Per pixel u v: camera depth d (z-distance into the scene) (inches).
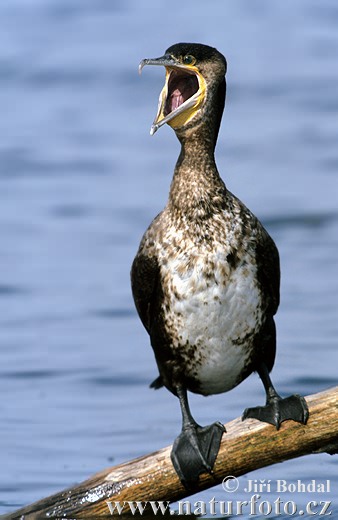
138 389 546.3
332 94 1059.3
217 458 367.2
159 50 1197.7
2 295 685.3
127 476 374.6
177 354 385.4
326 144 935.0
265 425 363.9
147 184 874.8
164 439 487.5
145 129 1006.4
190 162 382.6
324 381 541.0
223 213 376.5
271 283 383.9
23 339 615.5
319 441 363.3
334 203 807.7
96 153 951.6
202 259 372.5
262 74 1122.0
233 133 973.2
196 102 384.5
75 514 376.2
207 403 522.9
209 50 389.4
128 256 741.3
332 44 1203.9
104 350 597.0
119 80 1135.0
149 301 391.2
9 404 530.6
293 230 766.5
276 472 444.1
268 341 386.6
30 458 470.6
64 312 655.1
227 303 374.0
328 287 660.7
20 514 379.9
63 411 521.3
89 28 1278.3
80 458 469.1
